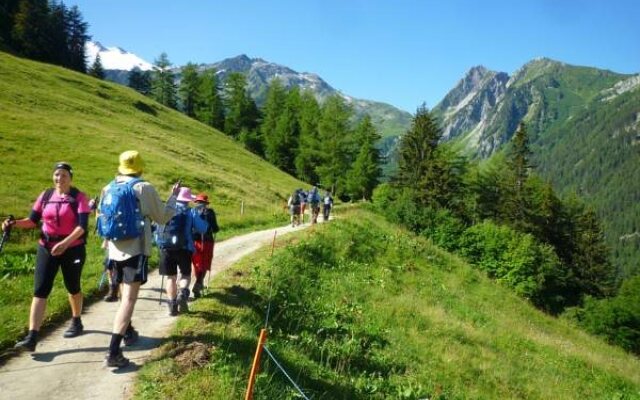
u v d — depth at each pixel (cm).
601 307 5416
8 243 1659
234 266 1602
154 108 8194
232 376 751
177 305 1021
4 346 793
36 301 764
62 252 753
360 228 2852
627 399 1658
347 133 8056
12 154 3334
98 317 991
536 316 2905
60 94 6128
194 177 4347
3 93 5000
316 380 926
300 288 1594
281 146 9169
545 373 1702
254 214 3841
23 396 651
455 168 6981
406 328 1648
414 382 1162
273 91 9975
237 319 1048
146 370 742
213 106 10300
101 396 665
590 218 8044
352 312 1575
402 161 7138
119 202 723
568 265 7556
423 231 4844
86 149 4012
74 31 11938
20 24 9931
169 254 1022
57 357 777
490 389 1359
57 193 768
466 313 2173
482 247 4841
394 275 2350
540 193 7669
